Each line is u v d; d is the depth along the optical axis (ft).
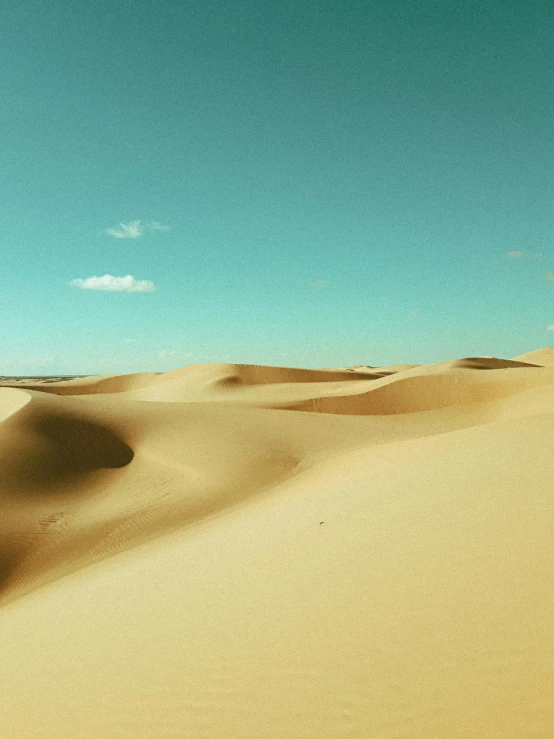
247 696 12.71
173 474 61.00
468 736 9.38
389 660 12.46
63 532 46.11
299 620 15.83
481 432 42.45
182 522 48.83
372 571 17.88
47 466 59.31
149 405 94.53
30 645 20.77
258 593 18.98
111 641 18.35
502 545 16.83
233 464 64.39
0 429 65.00
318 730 10.82
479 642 12.05
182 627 17.72
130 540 45.39
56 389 259.19
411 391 149.79
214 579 22.22
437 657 11.99
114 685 14.89
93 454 66.08
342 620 15.06
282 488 54.39
